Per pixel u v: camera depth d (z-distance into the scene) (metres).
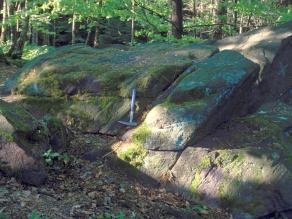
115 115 6.82
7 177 5.04
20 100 7.44
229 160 5.71
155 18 11.34
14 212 4.41
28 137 5.39
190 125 5.87
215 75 6.34
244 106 6.61
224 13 13.48
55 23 26.41
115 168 5.98
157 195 5.63
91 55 8.09
